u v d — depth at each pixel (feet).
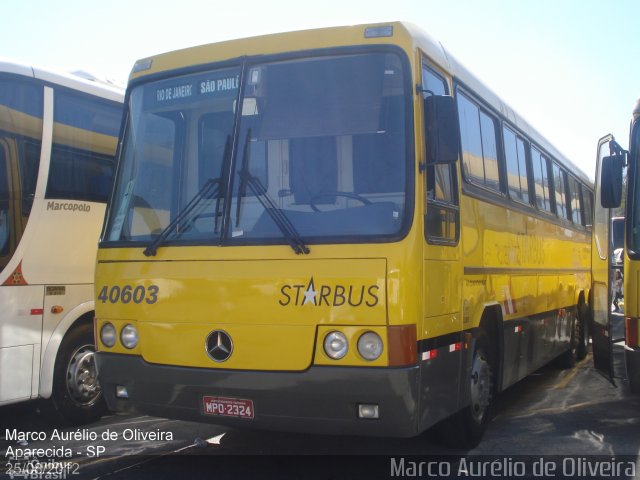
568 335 34.96
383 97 16.92
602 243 25.40
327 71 17.44
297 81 17.60
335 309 15.67
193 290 16.97
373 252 15.70
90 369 25.05
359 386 15.37
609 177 22.58
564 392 30.60
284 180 16.99
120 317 17.95
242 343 16.34
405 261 15.60
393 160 16.43
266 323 16.16
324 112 17.20
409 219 15.92
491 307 22.22
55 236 23.73
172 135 18.80
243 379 16.20
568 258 35.47
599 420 25.13
